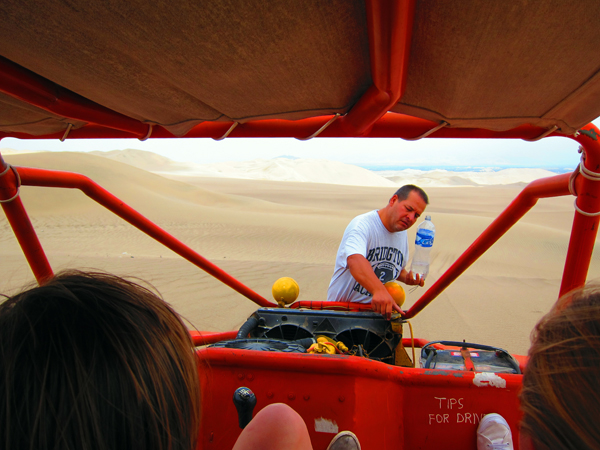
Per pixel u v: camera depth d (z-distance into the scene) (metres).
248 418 1.17
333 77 1.53
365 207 45.91
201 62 1.43
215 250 18.23
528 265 16.97
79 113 1.85
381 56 1.26
